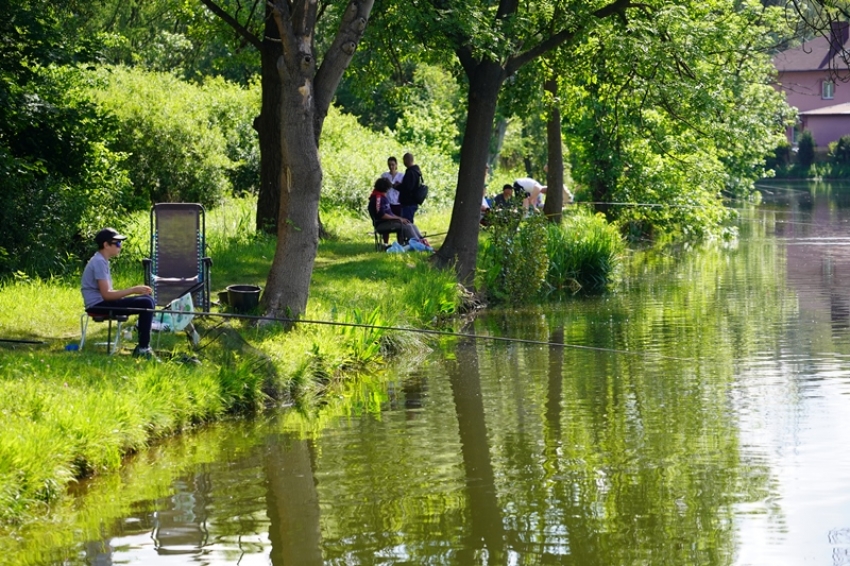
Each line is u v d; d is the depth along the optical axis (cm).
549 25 2264
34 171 2078
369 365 1582
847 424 1199
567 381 1455
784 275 2623
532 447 1125
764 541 846
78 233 2064
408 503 949
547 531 873
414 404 1340
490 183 4534
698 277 2638
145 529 891
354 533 876
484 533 870
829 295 2258
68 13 2436
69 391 1125
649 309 2123
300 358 1430
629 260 3066
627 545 841
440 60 2389
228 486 1005
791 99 9375
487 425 1224
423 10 2052
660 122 3291
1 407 1039
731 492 966
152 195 3350
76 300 1694
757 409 1275
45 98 2178
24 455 954
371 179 3591
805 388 1386
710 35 2461
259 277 2009
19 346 1368
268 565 814
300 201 1573
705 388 1396
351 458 1096
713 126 2984
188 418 1220
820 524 883
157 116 3312
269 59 2575
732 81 2688
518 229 2344
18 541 867
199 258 1537
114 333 1476
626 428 1198
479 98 2239
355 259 2316
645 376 1477
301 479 1026
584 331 1872
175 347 1387
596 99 3081
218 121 3831
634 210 3662
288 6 1512
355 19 1546
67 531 889
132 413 1136
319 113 1565
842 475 1011
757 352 1639
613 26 2298
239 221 2728
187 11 2730
